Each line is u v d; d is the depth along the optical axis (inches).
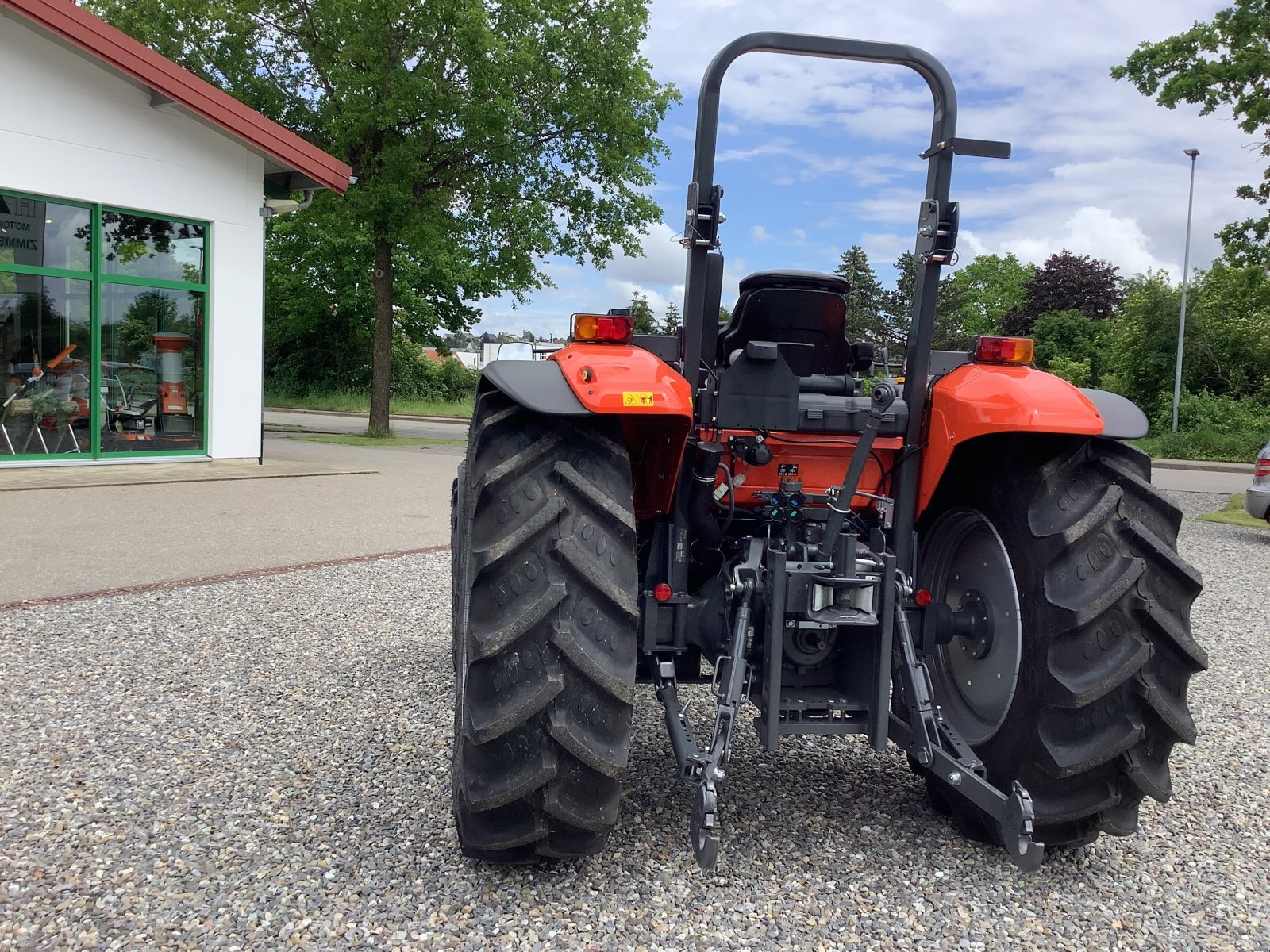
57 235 425.1
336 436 778.2
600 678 87.4
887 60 102.1
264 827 106.7
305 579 242.4
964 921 90.4
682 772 95.3
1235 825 116.1
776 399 99.9
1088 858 105.5
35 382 425.7
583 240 773.9
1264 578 290.8
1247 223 601.3
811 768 131.0
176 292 470.6
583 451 95.3
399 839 104.3
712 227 101.0
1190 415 1069.1
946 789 109.4
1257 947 88.0
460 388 1478.8
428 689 158.4
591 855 97.0
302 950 82.7
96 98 426.9
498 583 89.7
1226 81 563.8
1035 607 98.7
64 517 319.6
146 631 189.5
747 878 97.3
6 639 180.4
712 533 108.2
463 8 636.1
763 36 99.0
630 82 709.3
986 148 100.3
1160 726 96.4
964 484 115.4
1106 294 1855.3
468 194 740.7
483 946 83.7
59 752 127.6
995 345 108.8
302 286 1285.7
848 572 97.2
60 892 91.6
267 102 704.4
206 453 488.7
